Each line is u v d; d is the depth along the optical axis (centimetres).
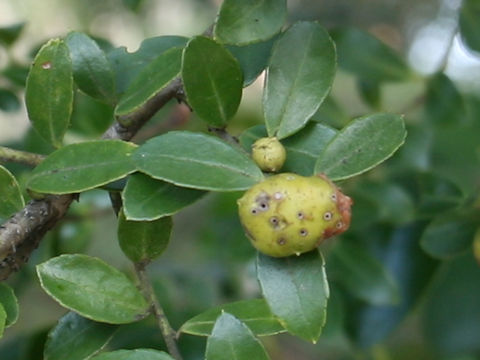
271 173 15
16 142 25
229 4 16
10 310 15
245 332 14
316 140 16
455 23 24
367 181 24
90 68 18
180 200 15
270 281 15
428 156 24
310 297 15
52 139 17
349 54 23
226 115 16
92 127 24
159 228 16
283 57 16
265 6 16
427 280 24
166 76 16
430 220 24
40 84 16
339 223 14
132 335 22
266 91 16
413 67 23
